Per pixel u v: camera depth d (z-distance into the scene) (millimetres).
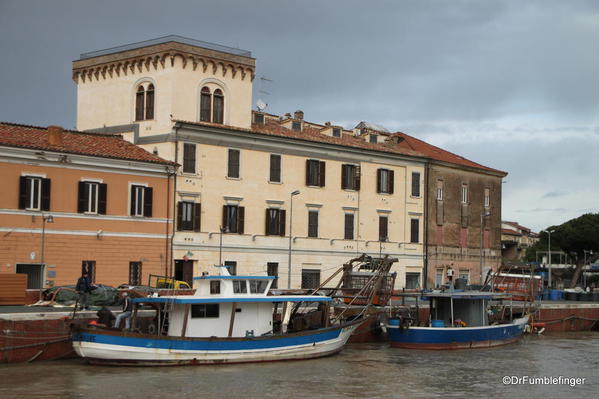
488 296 48969
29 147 47750
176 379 34250
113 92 59750
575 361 43531
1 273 46344
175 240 54781
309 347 40312
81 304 41750
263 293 39906
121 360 35750
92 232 50656
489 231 78812
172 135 55312
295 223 62062
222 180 57719
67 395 30688
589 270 123188
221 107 58938
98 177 51156
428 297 49750
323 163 64062
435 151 77812
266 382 34406
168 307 37906
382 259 48969
